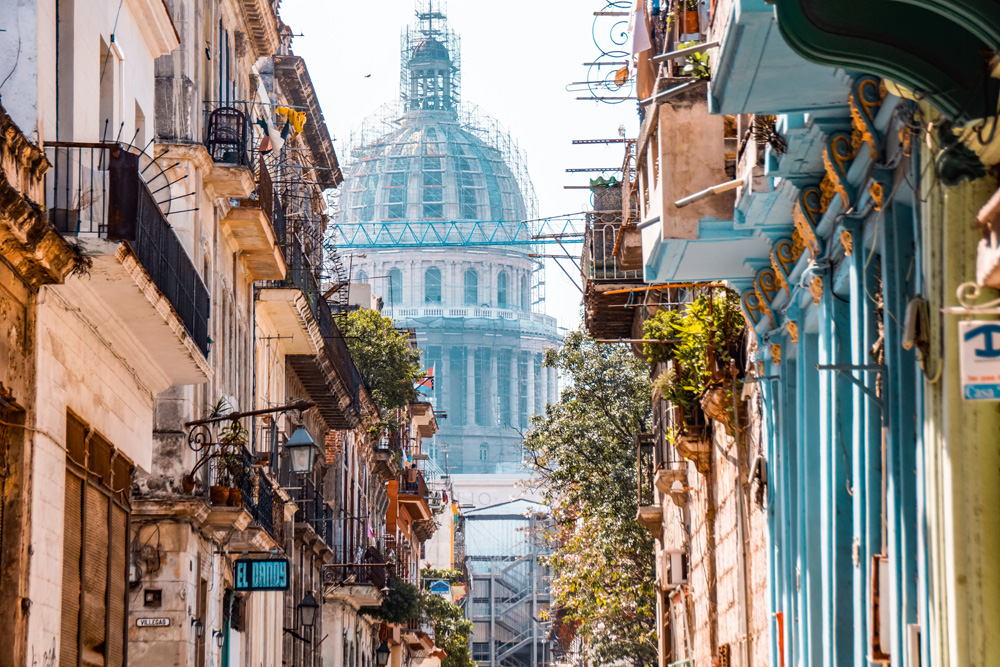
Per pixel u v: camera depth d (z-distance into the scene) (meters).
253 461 40.44
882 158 17.88
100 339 23.25
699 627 44.38
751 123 22.83
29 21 20.22
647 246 27.78
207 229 38.59
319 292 58.34
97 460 23.80
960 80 13.91
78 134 22.47
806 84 18.53
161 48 29.09
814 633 24.27
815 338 25.00
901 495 17.55
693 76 25.78
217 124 38.09
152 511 34.25
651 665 66.44
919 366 16.05
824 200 21.70
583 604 68.69
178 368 27.03
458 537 176.62
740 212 24.81
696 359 35.59
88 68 23.30
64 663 21.69
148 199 23.81
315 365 56.62
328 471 67.06
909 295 17.47
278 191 50.16
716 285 33.59
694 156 25.73
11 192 17.53
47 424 20.17
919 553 16.44
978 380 12.52
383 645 78.00
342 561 66.69
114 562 25.20
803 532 25.05
